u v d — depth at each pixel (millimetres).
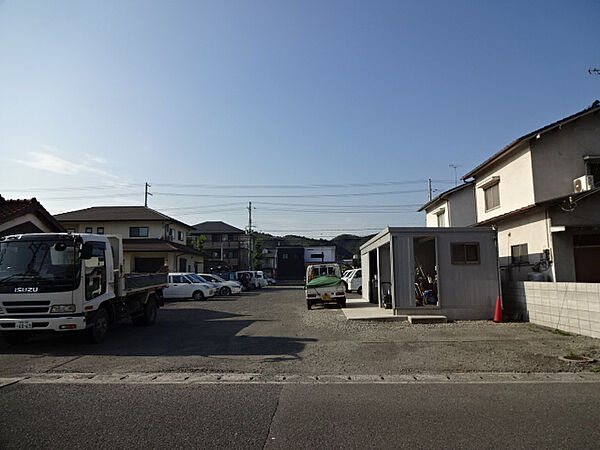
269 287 38656
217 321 13602
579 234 13070
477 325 11562
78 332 9828
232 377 6672
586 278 13008
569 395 5496
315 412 4926
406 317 12492
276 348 8922
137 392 5832
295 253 44312
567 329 10234
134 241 34125
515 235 15531
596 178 14422
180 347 9242
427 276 14547
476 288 12820
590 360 7359
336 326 11781
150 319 13031
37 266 8922
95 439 4156
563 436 4109
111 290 10430
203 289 23016
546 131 14211
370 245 18125
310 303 16641
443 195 22844
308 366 7336
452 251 12922
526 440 4020
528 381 6238
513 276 15578
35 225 14750
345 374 6805
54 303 8781
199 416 4812
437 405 5133
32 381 6477
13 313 8766
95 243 9836
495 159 16750
